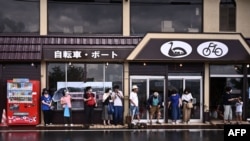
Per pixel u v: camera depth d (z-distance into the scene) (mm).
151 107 17453
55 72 17609
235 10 18547
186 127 16656
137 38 17656
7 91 16578
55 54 17016
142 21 18172
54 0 17750
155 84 18047
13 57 16703
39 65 17469
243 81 18422
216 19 18328
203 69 18266
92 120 17547
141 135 14438
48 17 17656
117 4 18031
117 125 17109
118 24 18000
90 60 17422
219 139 13555
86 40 17359
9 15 17562
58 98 17562
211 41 17672
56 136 14102
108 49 17219
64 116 16859
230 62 18250
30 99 16594
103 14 18016
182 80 18172
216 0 18359
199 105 18297
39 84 17219
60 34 17547
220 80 18516
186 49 17516
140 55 17266
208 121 18094
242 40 17859
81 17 17938
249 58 17766
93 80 17750
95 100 17281
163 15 18328
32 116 16641
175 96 17672
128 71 17844
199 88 18297
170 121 18016
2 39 17062
